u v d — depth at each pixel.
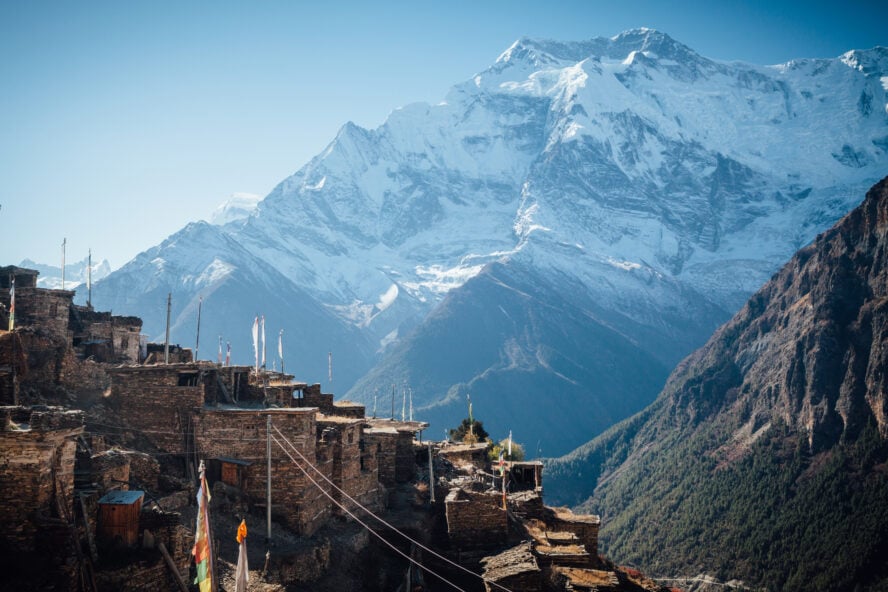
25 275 67.94
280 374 75.81
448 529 54.81
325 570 45.03
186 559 36.59
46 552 31.78
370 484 57.31
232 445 47.97
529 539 56.94
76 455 39.34
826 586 183.50
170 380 49.72
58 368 50.03
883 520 195.00
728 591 194.88
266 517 46.53
